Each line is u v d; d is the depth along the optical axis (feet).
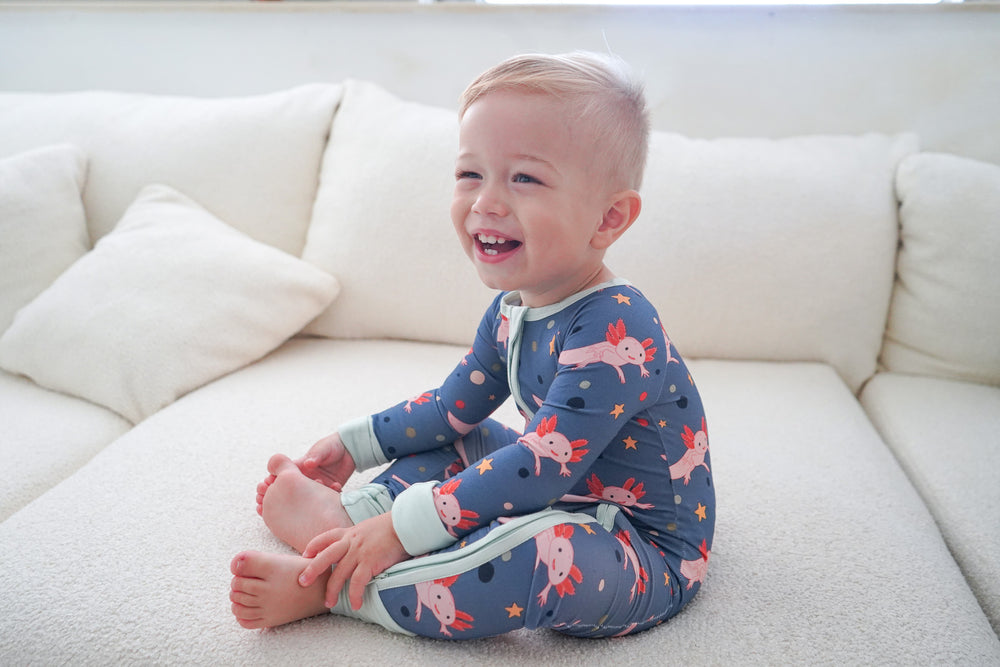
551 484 2.41
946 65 5.15
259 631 2.38
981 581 2.88
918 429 3.92
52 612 2.40
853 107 5.35
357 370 4.36
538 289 2.63
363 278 4.78
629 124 2.56
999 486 3.36
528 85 2.40
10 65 6.54
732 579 2.71
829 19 5.23
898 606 2.56
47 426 3.67
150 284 4.28
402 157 4.81
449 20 5.69
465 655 2.31
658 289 4.58
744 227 4.57
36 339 4.14
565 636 2.44
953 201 4.51
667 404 2.66
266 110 5.22
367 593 2.42
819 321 4.61
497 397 3.09
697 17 5.36
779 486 3.31
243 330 4.34
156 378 3.99
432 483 2.54
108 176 5.15
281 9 5.94
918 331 4.65
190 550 2.72
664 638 2.41
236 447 3.43
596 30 5.50
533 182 2.41
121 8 6.20
